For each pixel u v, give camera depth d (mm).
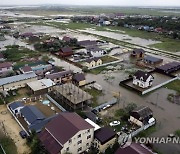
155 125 40594
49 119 38688
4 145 33562
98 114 43531
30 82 54094
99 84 58875
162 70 68625
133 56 86938
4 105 46000
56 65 73188
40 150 31172
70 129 31375
